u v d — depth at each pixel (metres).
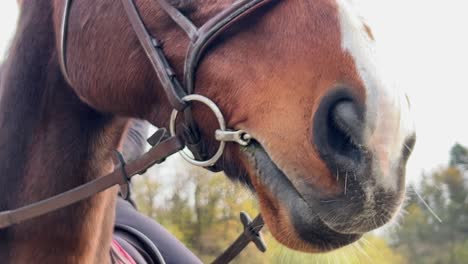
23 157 1.75
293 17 1.41
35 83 1.75
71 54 1.67
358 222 1.30
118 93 1.62
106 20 1.61
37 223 1.71
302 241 1.35
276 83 1.39
